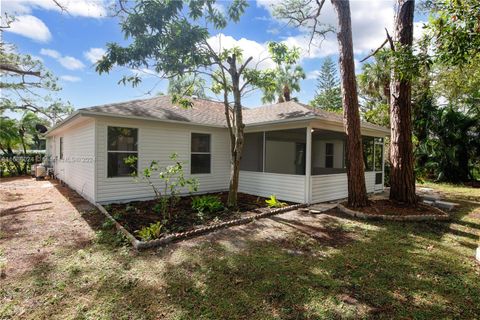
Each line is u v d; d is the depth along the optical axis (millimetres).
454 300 2855
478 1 3059
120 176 7785
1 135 15750
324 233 5152
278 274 3447
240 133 7410
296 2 8617
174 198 7148
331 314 2625
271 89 8602
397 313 2635
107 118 7461
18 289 3057
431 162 14250
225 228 5449
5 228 5312
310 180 7902
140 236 4691
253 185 9555
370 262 3814
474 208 7500
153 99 10086
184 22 5859
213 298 2912
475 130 13680
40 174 13742
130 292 3031
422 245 4504
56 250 4203
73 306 2760
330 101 30484
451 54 3535
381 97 18125
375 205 7016
